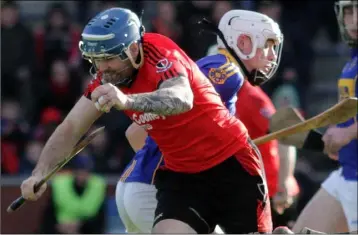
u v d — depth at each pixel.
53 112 33.59
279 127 19.56
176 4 35.09
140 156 17.84
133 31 14.45
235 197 15.40
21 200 15.68
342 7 19.62
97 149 32.22
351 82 19.91
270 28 17.05
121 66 14.51
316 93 39.28
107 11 14.66
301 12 40.12
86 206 29.75
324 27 41.53
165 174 15.65
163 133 15.04
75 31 35.81
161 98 13.50
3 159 32.44
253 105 19.55
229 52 17.14
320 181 31.69
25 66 35.62
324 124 17.38
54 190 29.52
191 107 13.94
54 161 15.64
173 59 14.45
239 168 15.34
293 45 38.19
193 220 15.27
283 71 35.69
